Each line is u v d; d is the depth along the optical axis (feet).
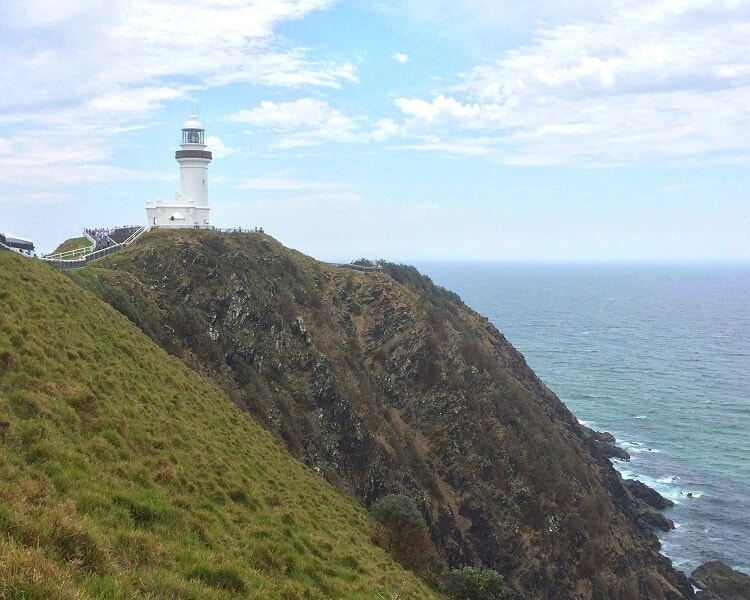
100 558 34.53
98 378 72.64
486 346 271.69
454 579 94.73
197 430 81.66
